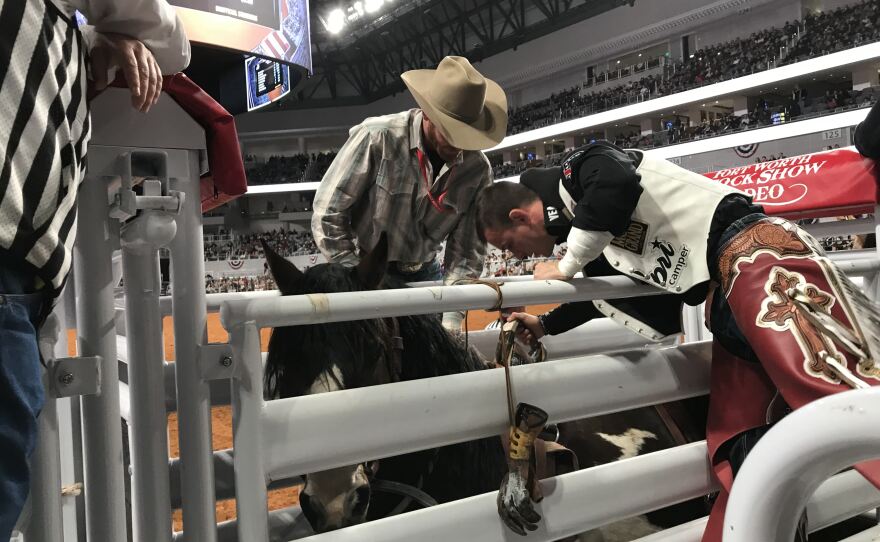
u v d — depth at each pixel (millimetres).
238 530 964
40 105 753
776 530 603
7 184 712
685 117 21891
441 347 1390
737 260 1351
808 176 2439
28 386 717
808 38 18016
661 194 1491
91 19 910
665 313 1611
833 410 537
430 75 2033
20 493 705
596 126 21938
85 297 928
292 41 9055
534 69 26391
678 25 22031
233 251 27938
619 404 1358
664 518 1674
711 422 1424
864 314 1214
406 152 2008
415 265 2201
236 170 1056
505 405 1188
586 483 1229
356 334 1183
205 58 11523
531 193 1589
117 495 937
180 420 983
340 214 1979
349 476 1136
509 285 1244
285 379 1169
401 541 1023
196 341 990
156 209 922
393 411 1055
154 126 981
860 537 1515
